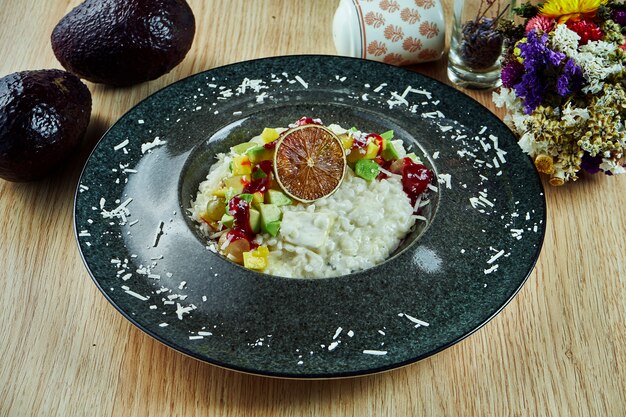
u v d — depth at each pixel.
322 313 0.47
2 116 0.55
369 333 0.46
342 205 0.54
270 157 0.54
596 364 0.48
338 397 0.47
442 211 0.52
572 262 0.54
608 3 0.58
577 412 0.46
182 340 0.46
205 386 0.47
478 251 0.50
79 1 0.73
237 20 0.72
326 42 0.69
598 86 0.53
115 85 0.65
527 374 0.48
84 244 0.50
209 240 0.53
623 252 0.54
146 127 0.58
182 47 0.64
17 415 0.46
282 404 0.47
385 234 0.53
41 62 0.67
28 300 0.52
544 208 0.52
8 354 0.49
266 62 0.62
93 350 0.49
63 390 0.47
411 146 0.58
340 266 0.52
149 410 0.46
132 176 0.55
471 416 0.46
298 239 0.51
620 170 0.55
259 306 0.47
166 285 0.49
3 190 0.58
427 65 0.67
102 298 0.52
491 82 0.64
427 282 0.49
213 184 0.55
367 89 0.61
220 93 0.61
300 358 0.45
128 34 0.61
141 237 0.51
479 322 0.46
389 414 0.46
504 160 0.56
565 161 0.55
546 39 0.54
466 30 0.62
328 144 0.54
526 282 0.53
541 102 0.56
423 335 0.46
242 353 0.45
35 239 0.55
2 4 0.73
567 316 0.51
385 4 0.64
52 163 0.57
